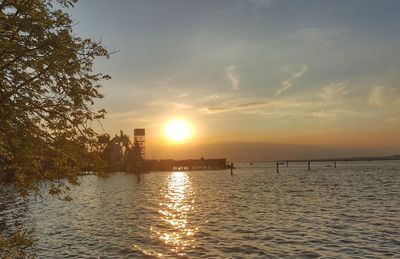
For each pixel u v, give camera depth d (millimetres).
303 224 29141
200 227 29453
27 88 9281
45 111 9555
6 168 9703
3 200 48094
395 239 22719
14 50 8344
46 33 8969
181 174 170250
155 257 20109
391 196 49656
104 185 99125
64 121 9734
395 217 31438
